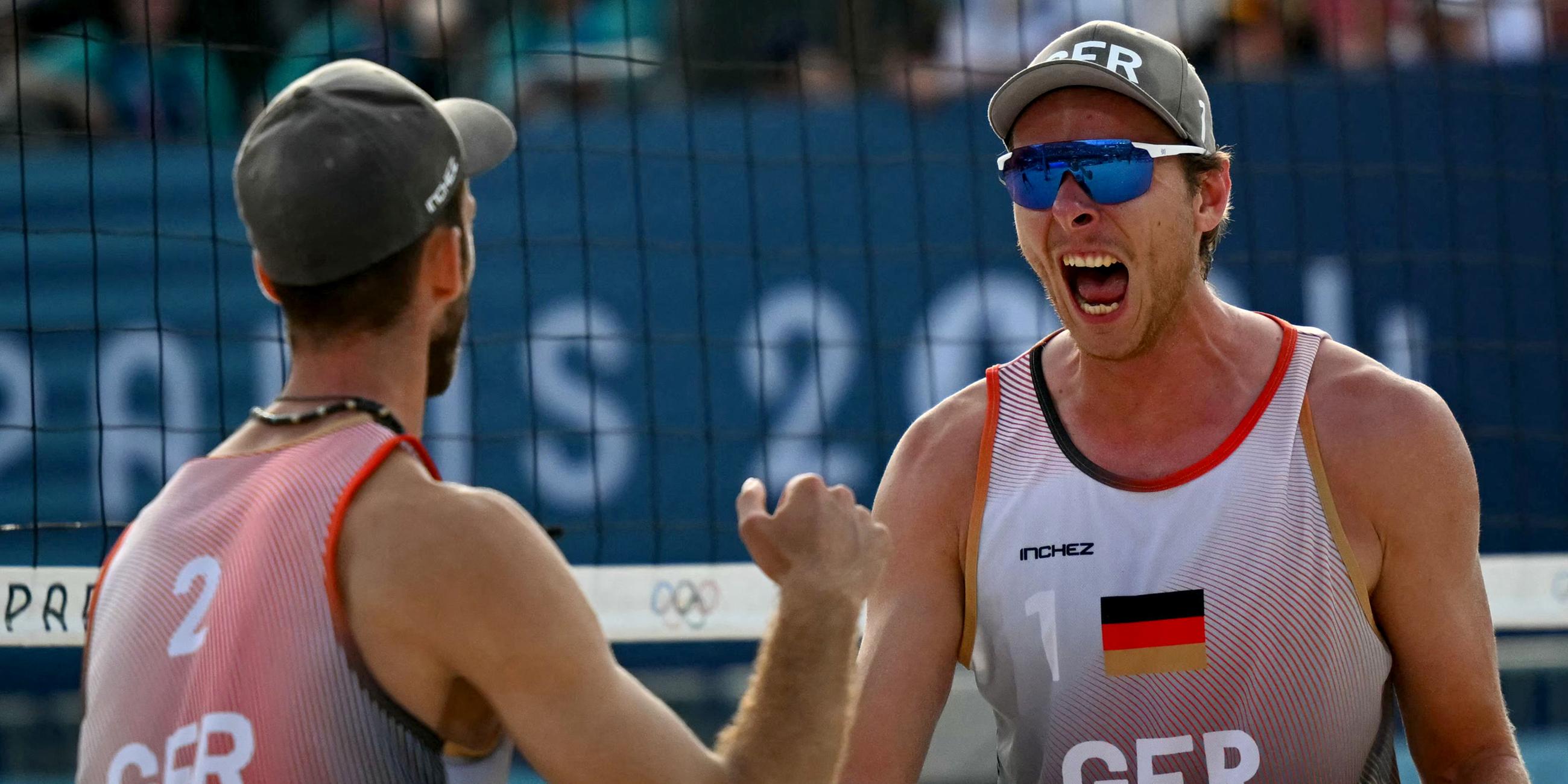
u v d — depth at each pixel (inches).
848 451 900.6
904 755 361.7
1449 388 903.7
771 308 907.4
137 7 1094.4
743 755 266.4
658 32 1119.0
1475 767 348.5
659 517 892.6
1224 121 921.5
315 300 269.7
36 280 895.1
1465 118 919.7
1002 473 371.9
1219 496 354.0
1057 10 1125.7
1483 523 890.7
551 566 260.7
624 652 922.1
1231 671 349.4
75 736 852.6
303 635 249.3
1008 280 909.2
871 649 371.6
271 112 275.6
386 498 256.1
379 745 249.4
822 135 916.0
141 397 888.9
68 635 542.9
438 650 251.3
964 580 372.5
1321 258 908.6
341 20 1120.2
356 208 264.4
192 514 268.4
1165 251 359.3
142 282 898.1
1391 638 358.6
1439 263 909.8
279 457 265.6
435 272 279.1
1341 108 919.0
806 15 1101.7
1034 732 367.6
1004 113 378.3
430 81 1111.6
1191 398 363.3
